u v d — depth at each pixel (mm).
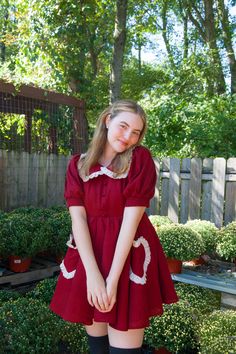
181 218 4609
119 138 1688
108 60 10359
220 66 9531
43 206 5434
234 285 3150
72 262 1765
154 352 2707
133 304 1605
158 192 4844
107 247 1652
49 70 6895
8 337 2449
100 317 1594
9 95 5441
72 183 1743
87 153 1783
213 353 2180
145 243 1716
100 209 1688
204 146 6086
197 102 6988
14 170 5082
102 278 1598
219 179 4289
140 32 10867
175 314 2670
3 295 3195
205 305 3037
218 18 11141
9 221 3705
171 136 6477
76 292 1664
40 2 6562
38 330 2551
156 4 12125
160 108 6586
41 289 3318
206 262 3803
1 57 11836
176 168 4648
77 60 6902
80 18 6699
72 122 6348
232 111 6578
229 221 4242
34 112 5824
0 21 8227
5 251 3658
